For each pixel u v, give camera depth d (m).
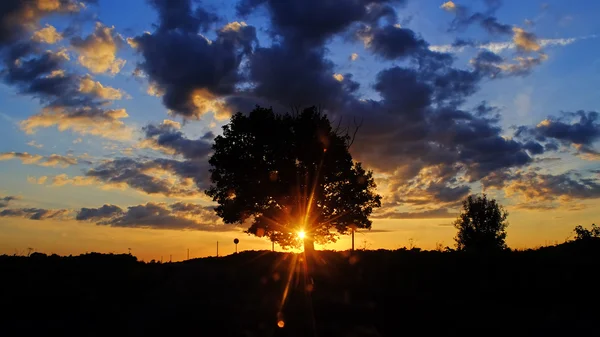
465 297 21.11
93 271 25.52
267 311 18.09
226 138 39.41
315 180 38.75
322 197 39.53
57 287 20.72
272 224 39.72
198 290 24.42
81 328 15.65
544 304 19.17
